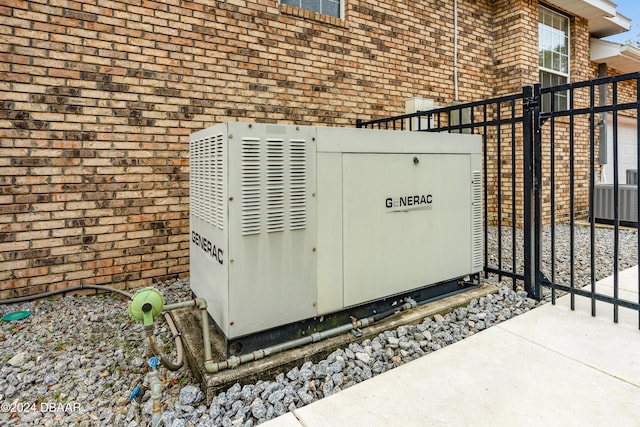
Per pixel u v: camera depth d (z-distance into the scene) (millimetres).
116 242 3594
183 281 3840
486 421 1678
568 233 6090
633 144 9742
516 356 2215
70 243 3396
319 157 2258
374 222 2508
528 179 3031
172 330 2459
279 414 1809
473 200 3098
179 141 3871
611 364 2105
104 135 3506
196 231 2596
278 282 2141
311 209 2238
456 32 6191
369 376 2109
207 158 2277
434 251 2852
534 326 2594
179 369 2252
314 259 2264
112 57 3521
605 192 6832
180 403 1893
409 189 2678
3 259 3139
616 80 2475
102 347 2520
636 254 4750
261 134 2047
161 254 3811
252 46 4289
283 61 4520
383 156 2533
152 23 3703
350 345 2338
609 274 3916
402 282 2674
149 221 3744
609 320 2668
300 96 4668
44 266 3301
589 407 1746
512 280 3555
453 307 2844
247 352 2105
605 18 7594
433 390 1916
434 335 2535
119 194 3592
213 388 1895
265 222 2078
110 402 1982
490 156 6727
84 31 3391
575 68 7500
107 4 3482
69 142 3355
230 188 1968
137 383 2135
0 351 2443
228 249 1978
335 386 2014
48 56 3248
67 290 3361
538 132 2934
